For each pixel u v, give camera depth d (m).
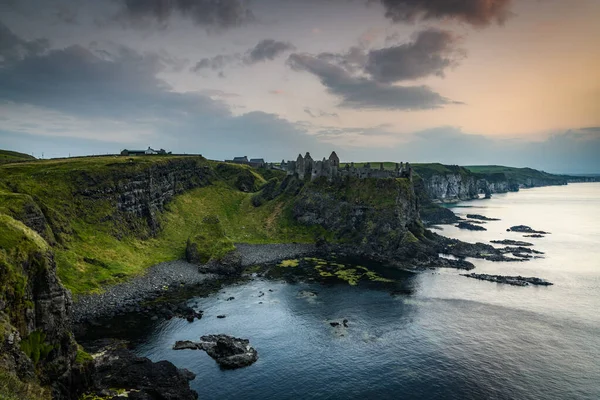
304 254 148.12
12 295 44.84
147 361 62.81
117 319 83.75
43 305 49.47
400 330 80.50
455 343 74.81
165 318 85.12
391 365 66.88
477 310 91.25
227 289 106.75
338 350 72.12
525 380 62.34
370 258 142.38
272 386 60.72
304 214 179.62
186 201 182.88
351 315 88.31
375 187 170.00
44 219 97.69
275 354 70.69
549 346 73.56
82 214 120.75
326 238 166.38
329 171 189.25
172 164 182.50
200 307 92.50
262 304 94.94
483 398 57.81
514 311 90.56
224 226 174.25
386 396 58.22
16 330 42.62
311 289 106.75
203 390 59.38
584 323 83.81
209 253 130.62
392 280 115.00
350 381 62.16
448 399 57.56
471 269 127.62
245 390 59.59
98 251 112.25
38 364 46.75
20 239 50.47
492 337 77.25
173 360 67.88
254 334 78.62
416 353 70.94
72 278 95.06
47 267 51.16
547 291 104.81
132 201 141.12
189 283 110.75
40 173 123.25
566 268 128.38
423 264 132.00
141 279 107.31
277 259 140.50
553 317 87.06
